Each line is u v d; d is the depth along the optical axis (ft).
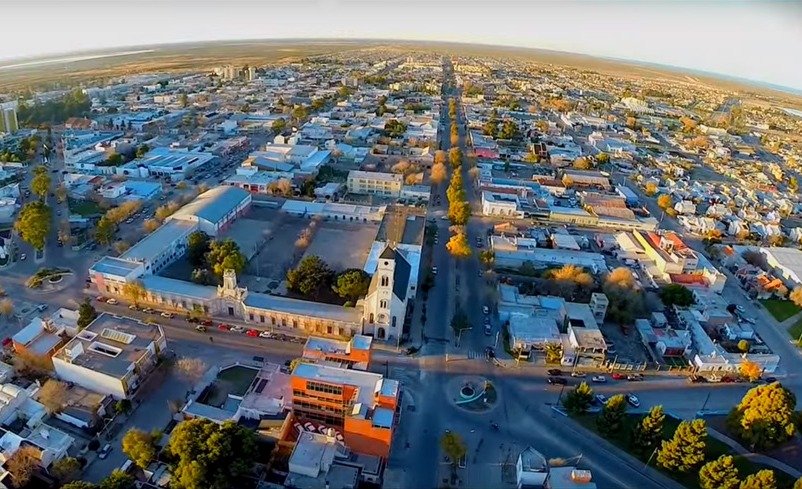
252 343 499.92
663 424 425.28
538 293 611.06
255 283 599.16
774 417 395.55
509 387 460.96
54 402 394.52
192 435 339.16
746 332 553.64
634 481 372.99
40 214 644.69
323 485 336.70
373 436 364.38
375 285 520.42
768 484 328.49
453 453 363.76
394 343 508.94
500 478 370.94
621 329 560.20
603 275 634.02
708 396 465.88
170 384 436.35
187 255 645.51
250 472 348.18
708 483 353.51
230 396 421.59
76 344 433.48
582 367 495.41
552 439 407.44
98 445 374.43
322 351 445.78
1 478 333.62
